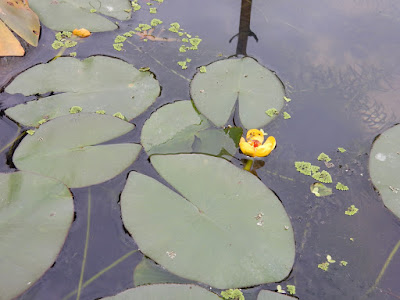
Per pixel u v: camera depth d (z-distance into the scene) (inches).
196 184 19.7
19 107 22.3
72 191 19.3
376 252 18.2
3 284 16.4
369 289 17.2
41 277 16.9
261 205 19.1
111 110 22.5
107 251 17.7
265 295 16.7
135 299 16.3
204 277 17.0
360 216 19.2
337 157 21.2
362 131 22.3
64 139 21.0
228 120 22.4
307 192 19.9
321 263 17.8
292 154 21.3
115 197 19.3
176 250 17.6
